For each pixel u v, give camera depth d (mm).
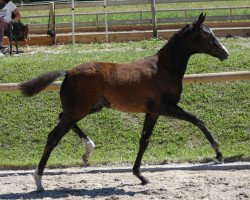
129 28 19047
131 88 8188
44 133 11016
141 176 8461
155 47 15383
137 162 8477
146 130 8516
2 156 10586
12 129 11125
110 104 8312
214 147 8750
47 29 19016
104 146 10672
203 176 8828
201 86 11719
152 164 9742
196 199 7531
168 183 8469
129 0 18172
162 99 8297
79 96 8094
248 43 15516
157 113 8320
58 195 8023
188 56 8477
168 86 8297
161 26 18891
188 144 10602
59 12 24453
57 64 12883
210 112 11164
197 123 8398
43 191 8242
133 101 8242
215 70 12180
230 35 17594
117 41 17766
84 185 8594
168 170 9367
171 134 10781
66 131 8180
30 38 17969
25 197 7984
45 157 8180
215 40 8406
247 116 11023
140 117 11195
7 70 12680
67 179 9023
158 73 8289
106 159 10070
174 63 8352
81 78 8086
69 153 10570
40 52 15812
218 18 18625
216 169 9320
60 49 16422
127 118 11195
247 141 10570
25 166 9938
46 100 11656
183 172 9188
